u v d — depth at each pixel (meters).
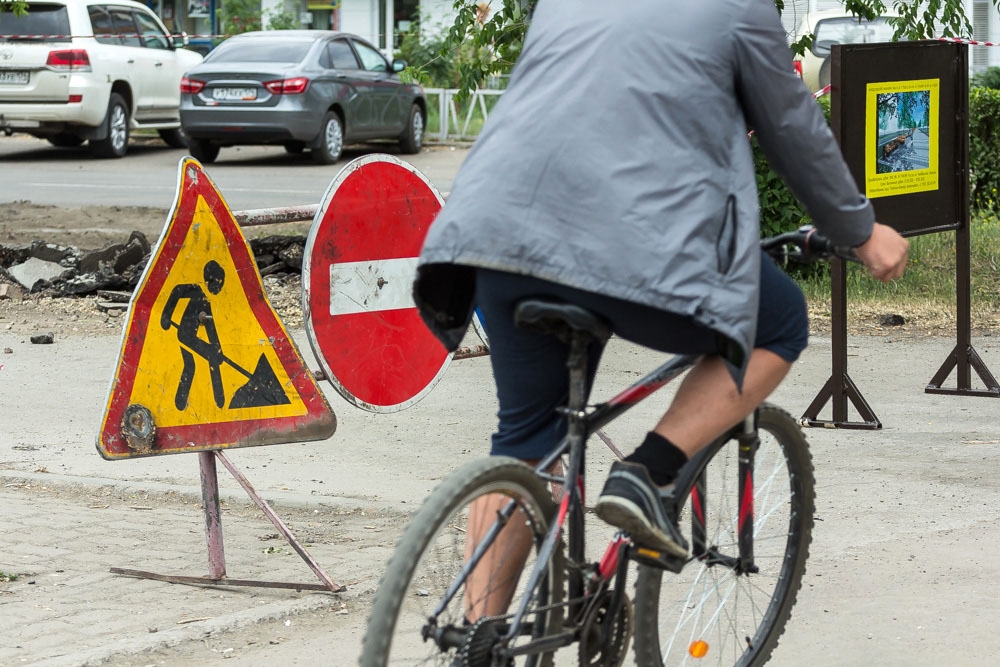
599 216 4.64
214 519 7.83
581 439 5.05
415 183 8.69
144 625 7.20
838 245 5.36
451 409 12.50
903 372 13.67
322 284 8.19
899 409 12.23
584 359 4.91
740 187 4.82
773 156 5.14
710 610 6.29
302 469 10.51
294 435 8.05
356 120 34.72
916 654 6.71
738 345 4.80
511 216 4.70
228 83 32.75
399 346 8.65
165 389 7.52
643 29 4.84
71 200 26.16
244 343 7.87
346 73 34.25
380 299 8.51
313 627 7.21
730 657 6.33
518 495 4.95
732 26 4.87
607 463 10.52
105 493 9.90
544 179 4.71
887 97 11.77
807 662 6.64
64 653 6.75
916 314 16.20
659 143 4.72
